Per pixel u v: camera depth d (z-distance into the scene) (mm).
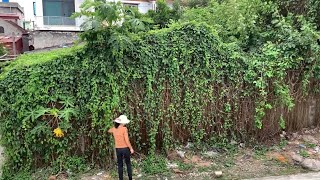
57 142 6113
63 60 6090
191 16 11078
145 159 6523
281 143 7266
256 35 8109
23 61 6797
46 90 5965
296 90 7512
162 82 6496
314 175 5938
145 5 25188
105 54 6098
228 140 7188
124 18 6172
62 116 5770
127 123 5902
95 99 6066
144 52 6273
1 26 19250
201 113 6824
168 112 6621
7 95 5930
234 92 7004
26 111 5910
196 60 6668
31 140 6031
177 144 6867
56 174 6145
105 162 6328
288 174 6027
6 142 6078
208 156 6742
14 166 6184
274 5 8734
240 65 6977
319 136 7613
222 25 9383
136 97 6340
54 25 23703
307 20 8367
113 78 6070
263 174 6059
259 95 7055
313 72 7480
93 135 6238
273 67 7070
